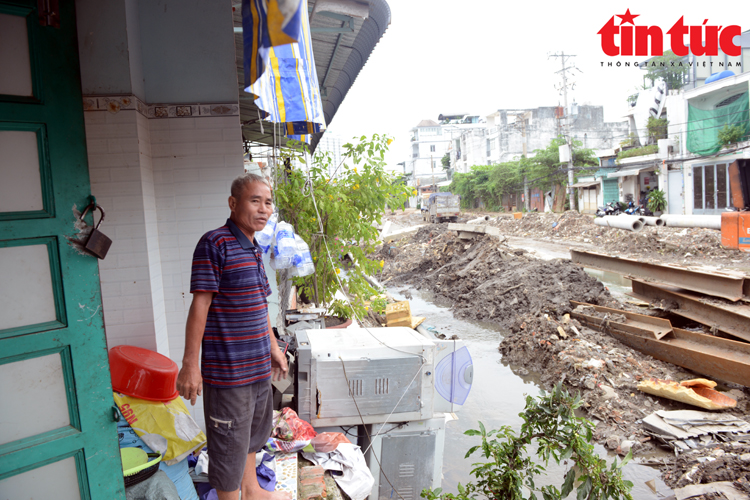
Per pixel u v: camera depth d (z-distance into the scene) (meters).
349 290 6.86
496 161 52.75
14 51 1.70
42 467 1.78
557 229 25.00
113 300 3.53
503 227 30.55
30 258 1.75
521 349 9.05
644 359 7.77
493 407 6.96
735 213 14.88
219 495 2.25
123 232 3.51
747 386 6.49
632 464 5.36
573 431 2.79
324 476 3.14
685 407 6.30
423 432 3.73
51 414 1.80
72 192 1.82
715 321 7.79
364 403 3.59
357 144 6.72
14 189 1.71
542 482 4.98
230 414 2.18
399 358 3.58
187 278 3.92
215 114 3.88
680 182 24.41
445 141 86.00
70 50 1.80
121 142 3.47
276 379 2.62
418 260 19.53
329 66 6.26
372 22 4.89
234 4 4.56
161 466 2.74
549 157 36.81
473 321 11.86
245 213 2.24
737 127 21.12
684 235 17.14
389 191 6.75
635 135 32.16
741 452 5.05
